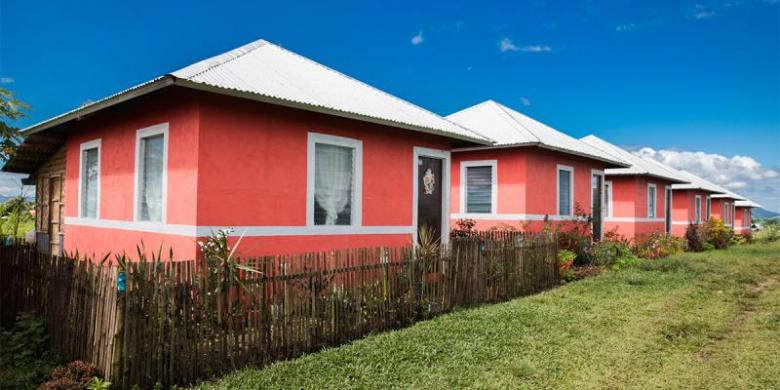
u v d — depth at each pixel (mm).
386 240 9945
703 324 7992
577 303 9562
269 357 5797
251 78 8094
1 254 7352
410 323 7727
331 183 9062
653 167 24328
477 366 5730
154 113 8227
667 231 25891
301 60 11211
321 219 8883
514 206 14656
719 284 12188
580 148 16891
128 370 4797
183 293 5141
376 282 7262
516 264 10641
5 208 14195
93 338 5117
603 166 19250
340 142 9109
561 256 13148
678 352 6590
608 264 15242
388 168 10055
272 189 8031
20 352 5848
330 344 6500
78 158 10875
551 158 15773
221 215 7367
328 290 6539
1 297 7293
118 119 9289
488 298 9719
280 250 8109
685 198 28109
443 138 11422
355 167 9406
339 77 11336
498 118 16578
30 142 12094
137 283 4867
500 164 15008
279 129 8164
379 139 9883
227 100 7504
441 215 11586
